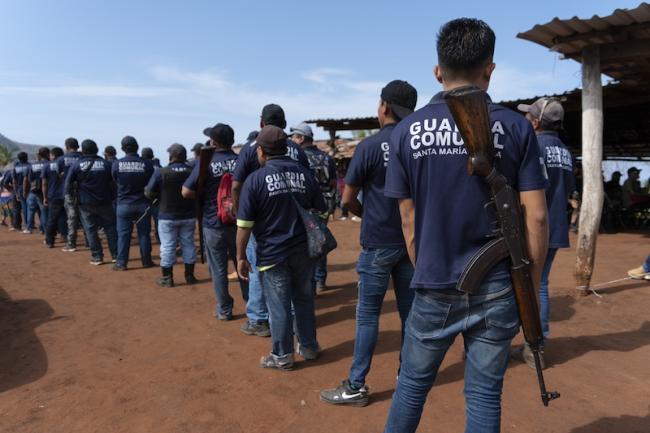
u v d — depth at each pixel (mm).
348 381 3340
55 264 8258
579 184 13211
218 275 5137
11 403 3389
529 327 1983
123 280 7098
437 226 1969
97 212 8070
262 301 4688
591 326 4773
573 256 8523
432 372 2113
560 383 3584
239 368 3961
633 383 3566
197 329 4953
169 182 6441
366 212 3268
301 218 3783
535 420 3076
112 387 3633
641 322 4848
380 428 3041
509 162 1919
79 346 4484
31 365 4043
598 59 6012
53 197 9789
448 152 1941
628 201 12656
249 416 3199
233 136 5215
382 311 5453
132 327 5027
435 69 2166
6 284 6781
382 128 3270
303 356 4125
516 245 1921
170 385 3658
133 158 7562
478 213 1935
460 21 2008
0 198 13883
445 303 1989
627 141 15156
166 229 6617
